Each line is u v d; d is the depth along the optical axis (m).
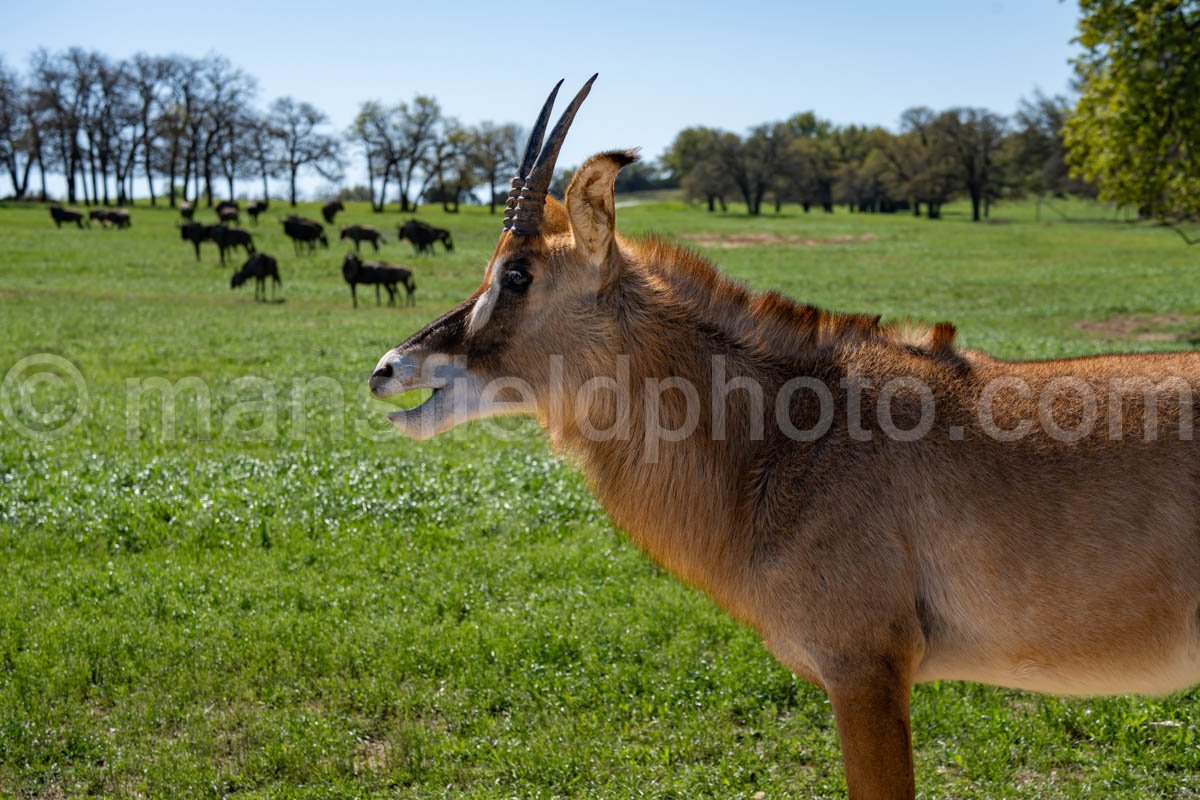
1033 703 5.75
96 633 6.64
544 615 6.91
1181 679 3.52
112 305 36.00
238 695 5.96
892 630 3.64
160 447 12.71
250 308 37.00
